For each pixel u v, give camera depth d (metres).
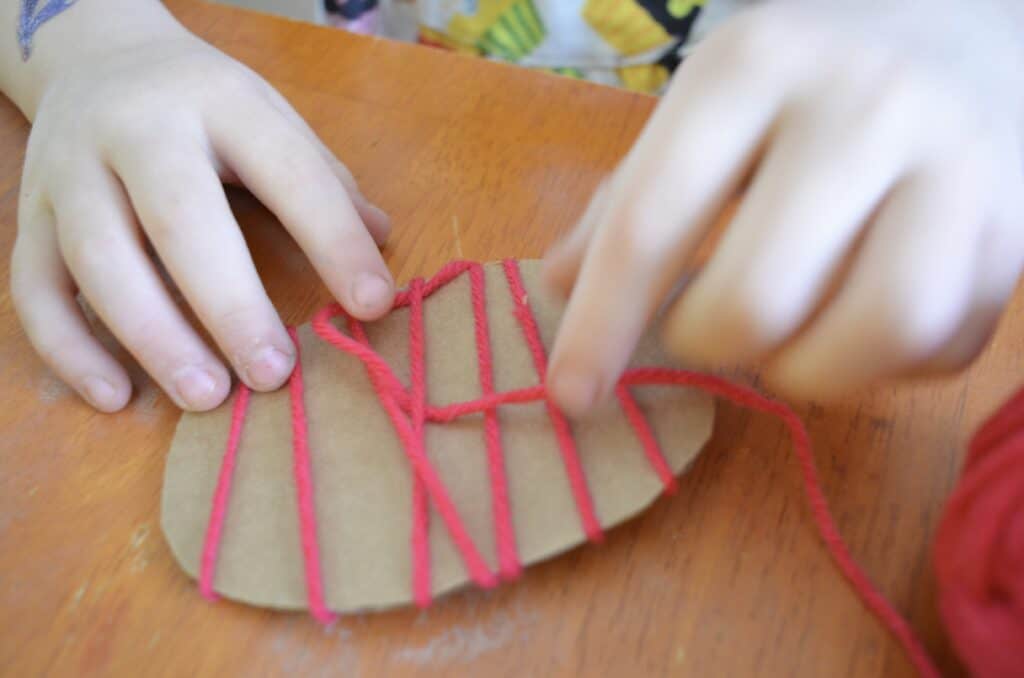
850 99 0.17
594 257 0.18
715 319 0.17
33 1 0.32
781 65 0.18
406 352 0.22
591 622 0.18
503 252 0.25
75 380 0.22
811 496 0.20
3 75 0.31
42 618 0.19
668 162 0.17
